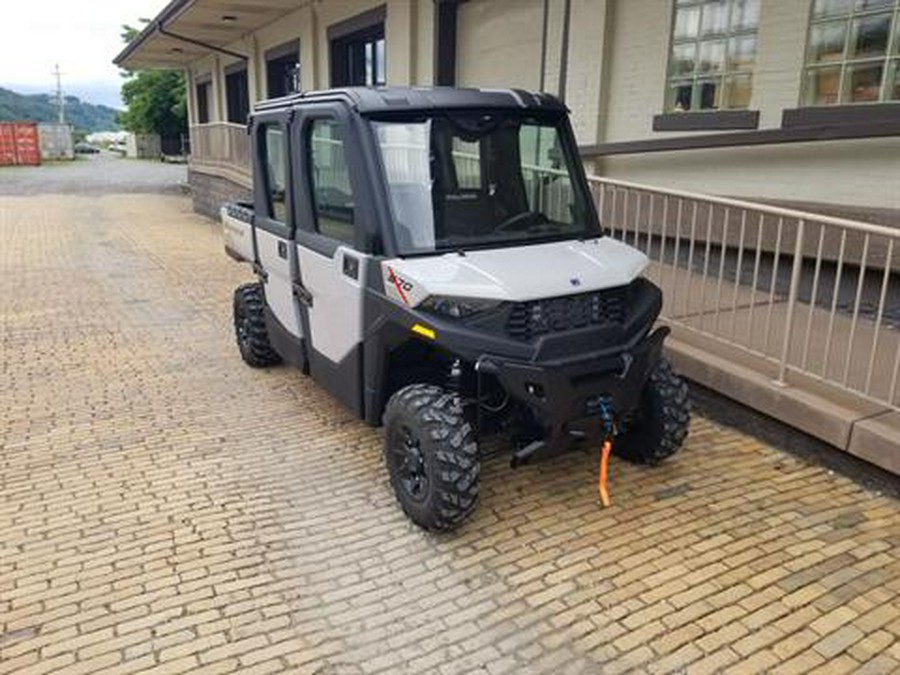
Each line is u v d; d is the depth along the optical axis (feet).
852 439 12.63
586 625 9.50
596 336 11.27
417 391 11.53
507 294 10.63
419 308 10.96
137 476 13.56
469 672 8.73
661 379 12.77
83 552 11.12
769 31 20.40
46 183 93.76
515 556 10.97
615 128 25.82
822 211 19.34
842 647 9.11
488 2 32.19
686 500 12.44
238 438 15.21
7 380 18.84
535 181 13.20
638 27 24.43
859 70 18.58
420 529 11.67
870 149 18.49
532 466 13.48
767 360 14.34
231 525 11.87
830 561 10.78
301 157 13.89
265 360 19.29
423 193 12.04
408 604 9.93
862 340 15.93
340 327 13.21
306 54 46.96
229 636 9.32
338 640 9.26
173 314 25.99
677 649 9.09
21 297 28.73
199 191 59.36
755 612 9.73
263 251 16.78
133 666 8.80
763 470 13.43
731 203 14.90
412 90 12.72
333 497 12.75
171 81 168.25
